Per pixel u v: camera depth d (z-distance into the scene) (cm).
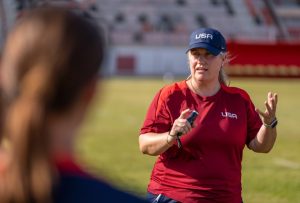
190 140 695
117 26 8600
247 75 1855
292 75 1903
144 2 8856
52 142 222
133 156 1875
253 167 1723
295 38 9244
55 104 222
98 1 8694
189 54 719
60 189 223
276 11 9438
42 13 229
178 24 8781
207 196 699
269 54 1881
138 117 3142
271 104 696
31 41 224
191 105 712
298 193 1380
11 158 216
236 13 8975
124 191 232
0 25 7319
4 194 215
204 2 9012
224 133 698
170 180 712
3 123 221
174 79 7319
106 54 242
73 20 229
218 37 709
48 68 221
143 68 8431
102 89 240
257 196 1353
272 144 719
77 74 226
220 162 700
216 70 713
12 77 222
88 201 224
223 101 714
